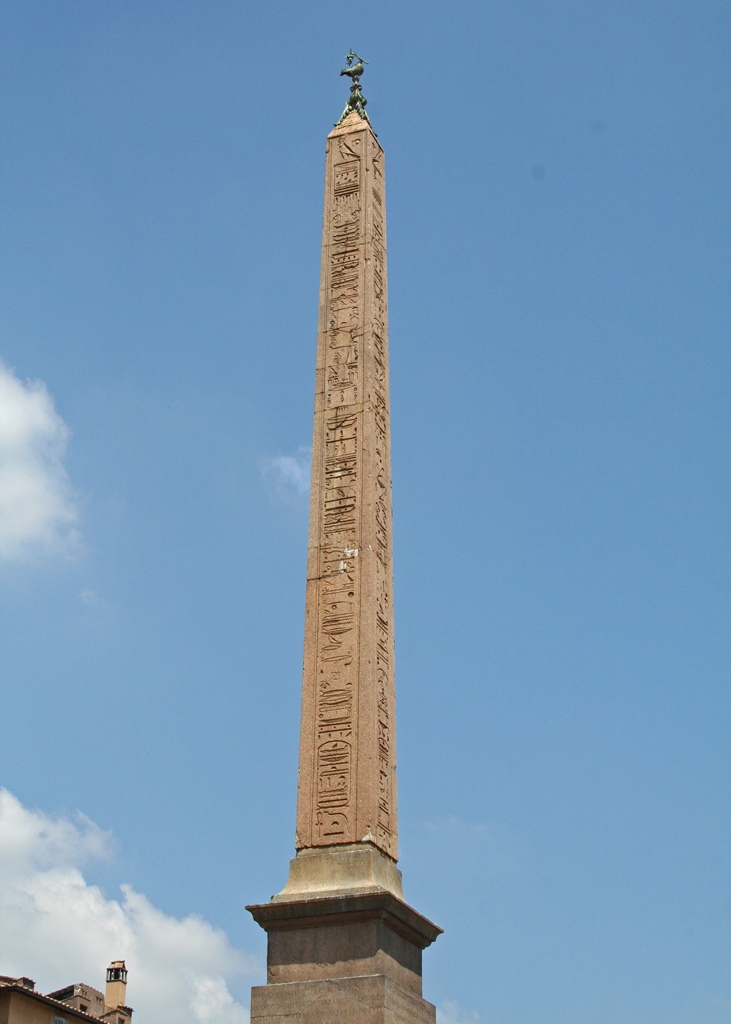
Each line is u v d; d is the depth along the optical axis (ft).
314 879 64.44
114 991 167.53
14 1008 128.06
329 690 69.36
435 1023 65.87
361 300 80.38
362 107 89.97
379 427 77.20
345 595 71.56
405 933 64.80
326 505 74.54
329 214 84.48
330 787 67.00
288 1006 61.21
